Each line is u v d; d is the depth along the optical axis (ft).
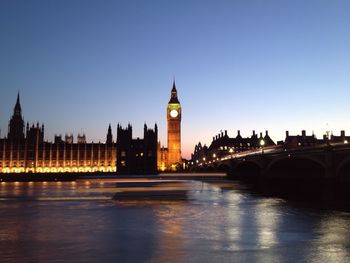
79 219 130.21
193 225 118.42
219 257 79.05
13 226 115.55
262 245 90.33
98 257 78.74
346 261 76.69
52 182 488.44
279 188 331.57
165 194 235.20
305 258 78.74
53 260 76.18
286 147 383.45
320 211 159.22
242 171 517.55
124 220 128.06
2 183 466.70
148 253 82.07
